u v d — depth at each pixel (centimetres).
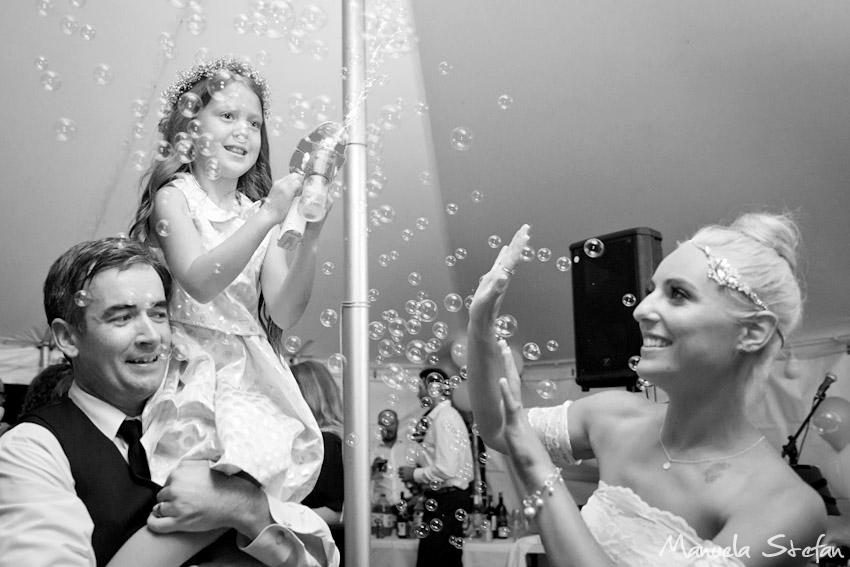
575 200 529
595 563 123
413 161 532
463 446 416
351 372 179
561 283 550
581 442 163
